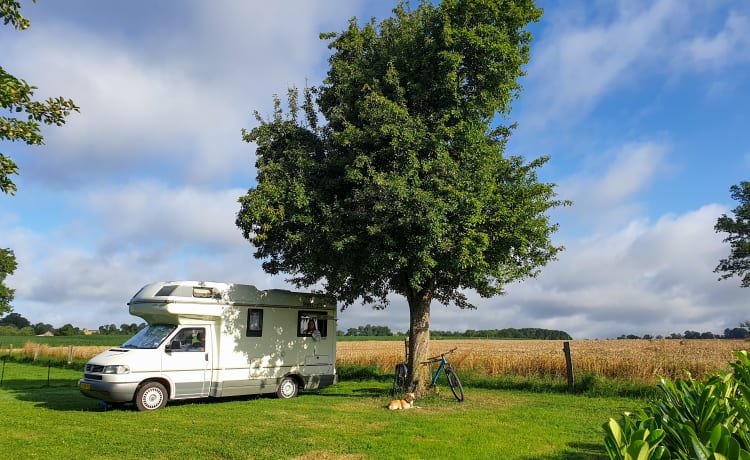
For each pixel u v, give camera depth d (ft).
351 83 49.39
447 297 59.26
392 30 51.67
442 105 46.37
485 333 291.17
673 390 13.24
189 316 47.34
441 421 36.35
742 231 105.81
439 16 44.93
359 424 35.63
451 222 42.98
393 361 78.43
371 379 73.51
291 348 52.90
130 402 44.27
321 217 46.50
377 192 42.73
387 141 44.29
